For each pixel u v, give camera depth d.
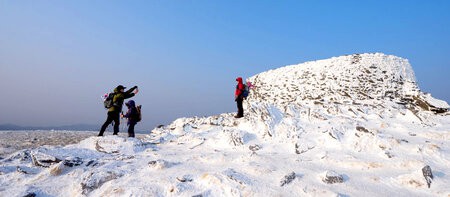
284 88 35.38
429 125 11.98
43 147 9.36
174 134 13.55
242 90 14.57
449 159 7.61
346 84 31.11
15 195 6.05
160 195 5.85
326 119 12.05
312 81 34.09
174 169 7.18
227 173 6.33
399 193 5.74
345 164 7.34
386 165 7.17
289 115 12.41
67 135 22.05
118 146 9.78
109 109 11.72
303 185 5.96
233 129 10.86
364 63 34.00
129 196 5.75
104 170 6.89
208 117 16.23
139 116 13.02
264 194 5.62
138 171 7.12
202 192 5.86
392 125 11.57
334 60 36.25
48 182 6.91
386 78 31.42
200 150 9.70
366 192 5.74
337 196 5.42
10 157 8.75
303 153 8.77
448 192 5.61
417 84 32.34
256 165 7.02
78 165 7.75
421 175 6.10
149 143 11.22
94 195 6.11
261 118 11.37
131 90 12.39
